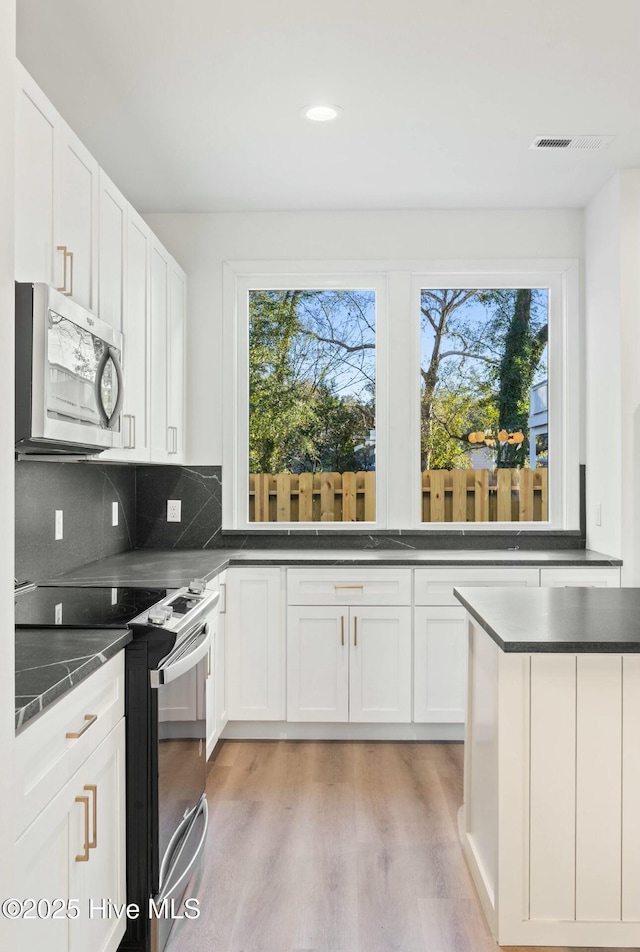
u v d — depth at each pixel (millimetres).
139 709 1940
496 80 2643
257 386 4145
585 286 3990
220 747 3557
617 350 3531
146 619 2068
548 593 2564
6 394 993
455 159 3330
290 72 2580
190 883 2289
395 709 3574
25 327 1774
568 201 3895
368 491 4117
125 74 2592
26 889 1302
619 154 3289
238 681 3584
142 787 1937
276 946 2023
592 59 2514
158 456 3428
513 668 1986
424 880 2357
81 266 2350
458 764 3334
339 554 3750
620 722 1994
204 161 3342
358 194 3771
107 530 3631
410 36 2375
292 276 4109
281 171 3461
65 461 2799
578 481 4027
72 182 2260
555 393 4098
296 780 3145
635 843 1999
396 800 2947
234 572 3576
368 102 2797
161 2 2186
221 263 4062
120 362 2373
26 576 2707
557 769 1996
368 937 2062
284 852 2527
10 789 1015
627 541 3520
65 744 1508
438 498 4109
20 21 2271
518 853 2004
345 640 3574
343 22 2297
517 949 2004
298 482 4133
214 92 2719
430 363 4137
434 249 4023
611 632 1952
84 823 1601
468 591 2604
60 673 1515
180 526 4078
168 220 4066
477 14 2260
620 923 2002
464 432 4129
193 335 4070
